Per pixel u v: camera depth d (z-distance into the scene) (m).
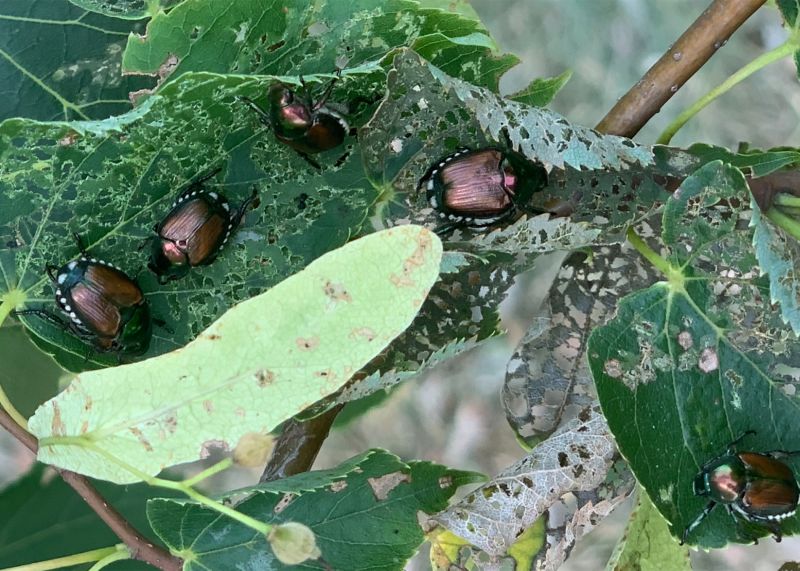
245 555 0.13
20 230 0.13
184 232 0.13
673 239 0.13
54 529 0.15
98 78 0.13
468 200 0.13
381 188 0.13
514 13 0.27
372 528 0.13
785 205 0.13
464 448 0.26
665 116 0.27
